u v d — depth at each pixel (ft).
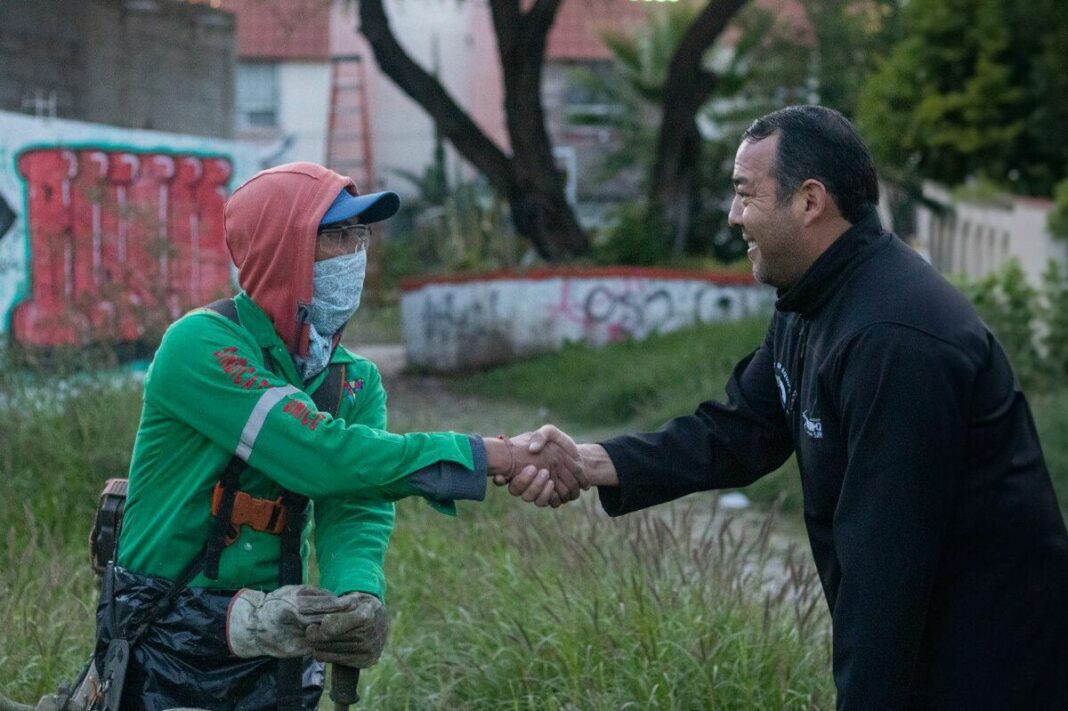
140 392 24.06
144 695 9.45
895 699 8.80
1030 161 68.95
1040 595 9.18
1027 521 9.14
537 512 21.56
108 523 10.07
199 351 9.29
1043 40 64.85
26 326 34.42
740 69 92.43
